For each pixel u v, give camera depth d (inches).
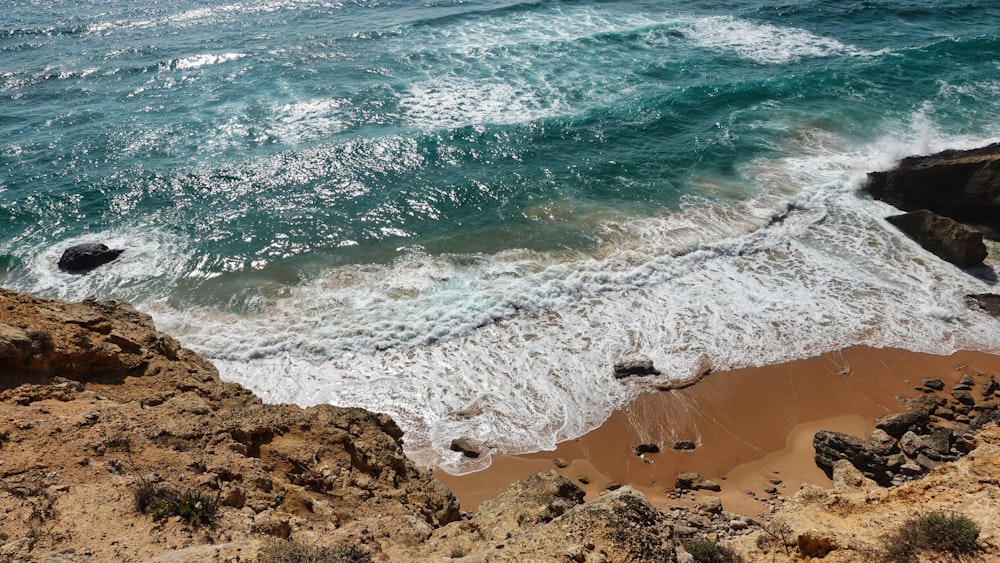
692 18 1961.1
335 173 1218.0
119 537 319.9
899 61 1608.0
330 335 848.3
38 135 1366.9
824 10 2001.7
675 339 853.8
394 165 1242.6
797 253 1013.2
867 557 385.4
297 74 1627.7
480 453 697.6
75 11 2343.8
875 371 803.4
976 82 1488.7
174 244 1039.6
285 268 984.3
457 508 538.0
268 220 1095.6
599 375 798.5
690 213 1106.1
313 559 320.5
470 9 2082.9
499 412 748.6
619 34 1802.4
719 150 1283.2
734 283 952.9
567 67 1632.6
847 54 1673.2
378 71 1627.7
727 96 1469.0
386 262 998.4
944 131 1299.2
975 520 380.5
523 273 969.5
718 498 641.0
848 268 979.9
